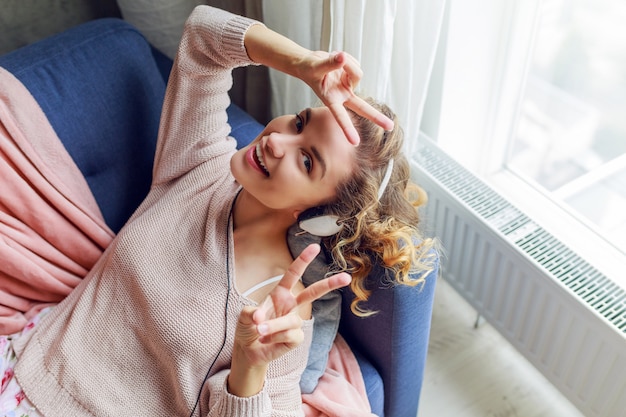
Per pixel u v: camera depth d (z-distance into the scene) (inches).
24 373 43.6
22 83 47.1
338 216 39.6
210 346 40.8
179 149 46.1
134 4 60.6
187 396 41.0
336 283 31.0
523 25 55.4
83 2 65.6
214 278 41.9
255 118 64.3
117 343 43.4
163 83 55.2
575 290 50.3
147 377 43.1
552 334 54.7
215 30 42.4
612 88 54.2
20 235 46.7
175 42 63.8
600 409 53.8
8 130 45.7
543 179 63.6
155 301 41.8
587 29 53.9
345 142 38.1
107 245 50.2
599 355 50.8
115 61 51.1
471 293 63.1
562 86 58.2
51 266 48.3
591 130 57.4
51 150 47.5
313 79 35.5
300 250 43.7
